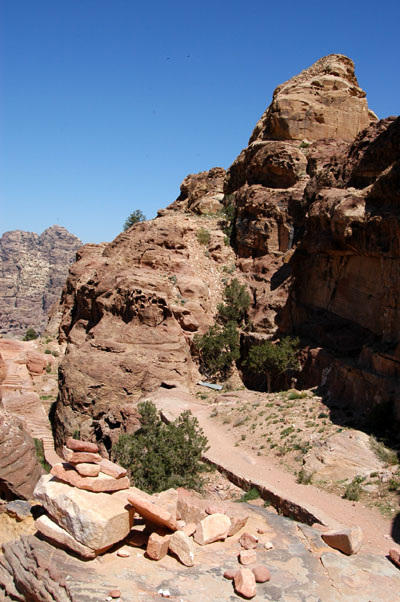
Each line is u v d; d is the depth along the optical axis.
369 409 23.62
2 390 45.62
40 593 9.30
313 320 34.31
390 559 11.41
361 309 29.88
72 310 58.94
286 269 43.62
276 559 10.71
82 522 9.82
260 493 18.95
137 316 38.53
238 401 31.84
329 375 28.98
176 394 34.09
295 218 45.16
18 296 199.00
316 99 51.81
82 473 10.81
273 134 52.88
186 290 43.03
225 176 66.06
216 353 39.94
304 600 9.38
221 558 10.61
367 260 29.25
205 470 21.72
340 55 55.50
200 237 50.97
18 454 16.78
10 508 12.45
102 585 9.09
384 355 23.88
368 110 54.16
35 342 60.16
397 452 19.61
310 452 20.95
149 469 20.55
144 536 10.83
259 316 41.88
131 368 35.97
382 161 28.91
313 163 44.28
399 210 25.17
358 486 18.02
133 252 46.19
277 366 33.16
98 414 34.88
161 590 9.11
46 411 43.75
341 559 10.95
